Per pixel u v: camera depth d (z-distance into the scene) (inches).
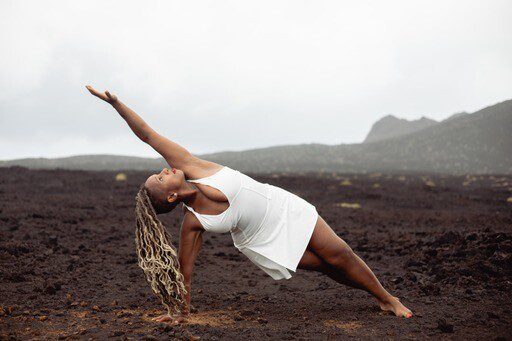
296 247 178.7
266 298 220.5
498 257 251.6
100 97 172.4
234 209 175.9
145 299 217.3
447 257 275.7
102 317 185.6
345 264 184.9
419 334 163.0
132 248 343.0
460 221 521.0
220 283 257.9
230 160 4079.7
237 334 164.2
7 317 183.0
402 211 645.9
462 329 167.6
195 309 198.4
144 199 173.2
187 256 179.3
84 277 259.4
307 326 175.2
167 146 179.8
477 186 1282.0
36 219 439.8
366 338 159.8
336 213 592.1
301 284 255.0
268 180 1084.5
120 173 1129.4
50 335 162.4
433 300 208.5
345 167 3575.3
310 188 971.9
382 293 190.1
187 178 181.6
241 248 185.2
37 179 906.1
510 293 215.9
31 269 263.1
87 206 561.9
